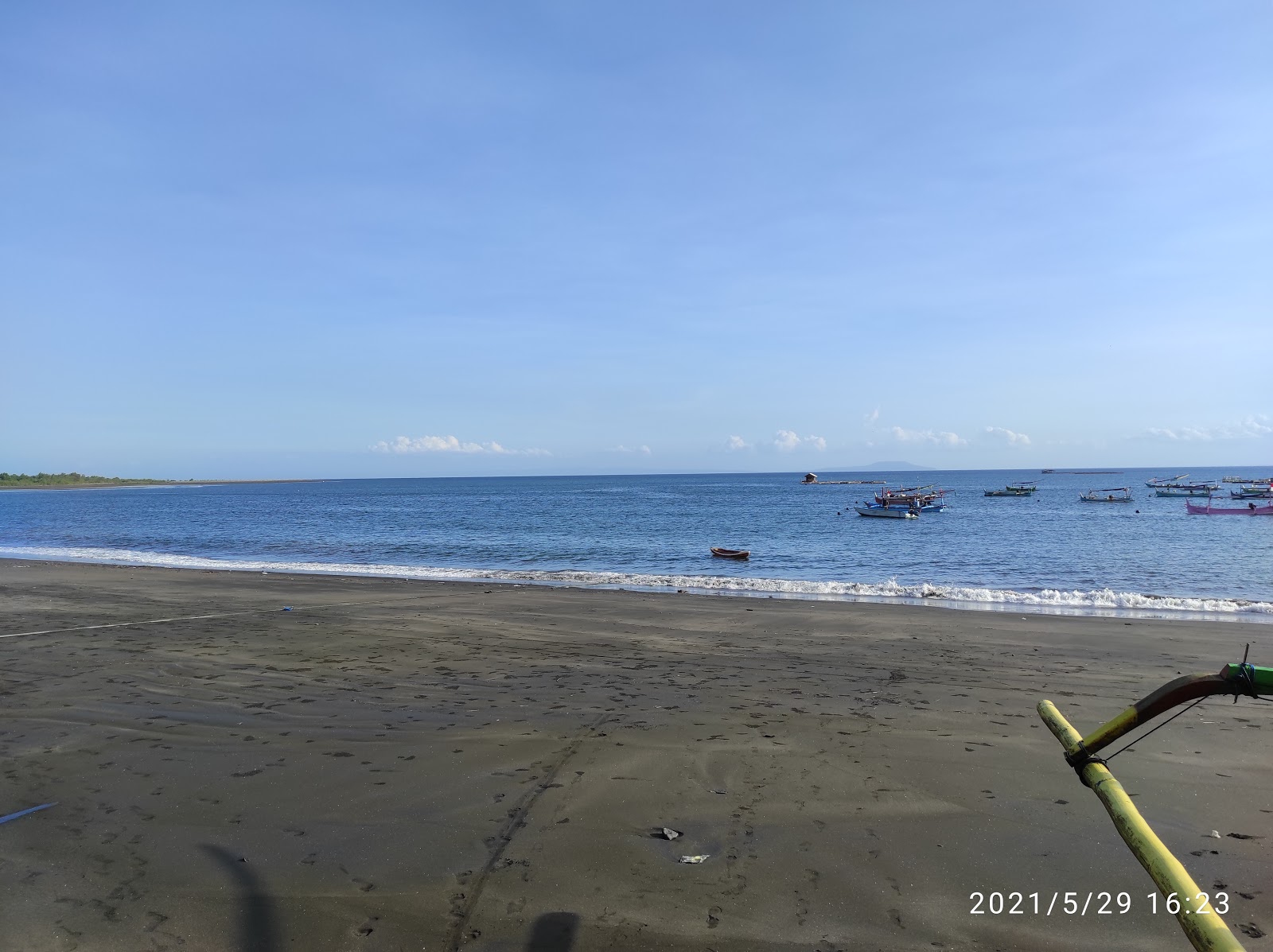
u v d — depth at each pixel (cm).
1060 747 564
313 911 346
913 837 418
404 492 14075
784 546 3164
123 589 1570
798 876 376
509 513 6153
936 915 342
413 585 1661
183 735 602
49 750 568
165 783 500
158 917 342
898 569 2292
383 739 589
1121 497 7444
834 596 1552
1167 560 2525
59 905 352
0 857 399
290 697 713
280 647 955
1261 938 321
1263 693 189
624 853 400
